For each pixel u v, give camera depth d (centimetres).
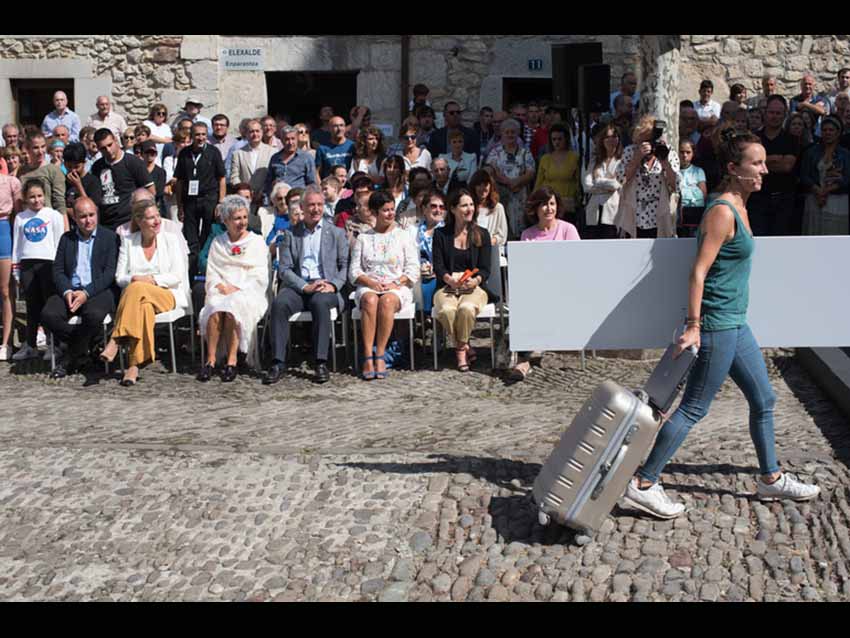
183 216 1143
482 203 973
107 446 691
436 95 1482
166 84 1488
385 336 890
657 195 941
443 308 896
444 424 744
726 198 536
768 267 571
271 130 1245
